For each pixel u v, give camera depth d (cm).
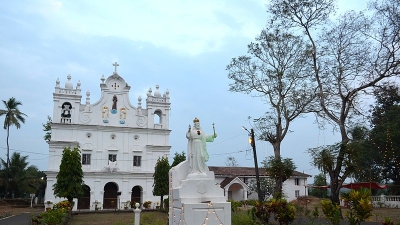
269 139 2948
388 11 2322
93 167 4572
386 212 2894
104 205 4547
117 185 4634
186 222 1280
